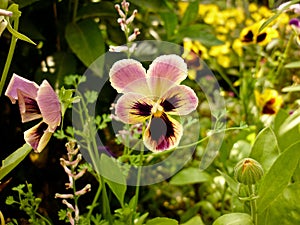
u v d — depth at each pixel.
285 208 0.23
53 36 0.34
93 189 0.32
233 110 0.39
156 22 0.42
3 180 0.30
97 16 0.34
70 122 0.32
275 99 0.34
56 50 0.34
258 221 0.23
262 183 0.22
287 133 0.25
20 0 0.28
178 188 0.36
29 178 0.32
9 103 0.32
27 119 0.19
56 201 0.32
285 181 0.21
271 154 0.23
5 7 0.19
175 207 0.35
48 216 0.30
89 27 0.31
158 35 0.40
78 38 0.31
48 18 0.33
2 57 0.31
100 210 0.30
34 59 0.33
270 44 0.39
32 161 0.32
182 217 0.31
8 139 0.32
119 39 0.34
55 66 0.32
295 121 0.25
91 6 0.33
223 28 0.43
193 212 0.31
